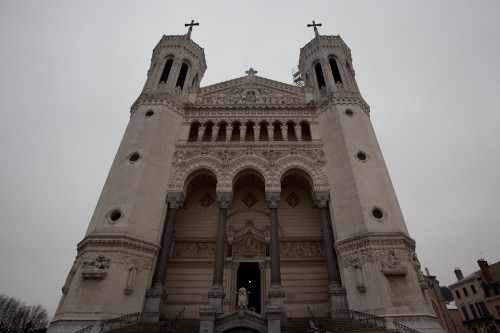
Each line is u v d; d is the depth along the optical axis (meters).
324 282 25.50
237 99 34.59
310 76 35.84
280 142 29.52
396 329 17.81
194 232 28.17
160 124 28.80
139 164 25.64
